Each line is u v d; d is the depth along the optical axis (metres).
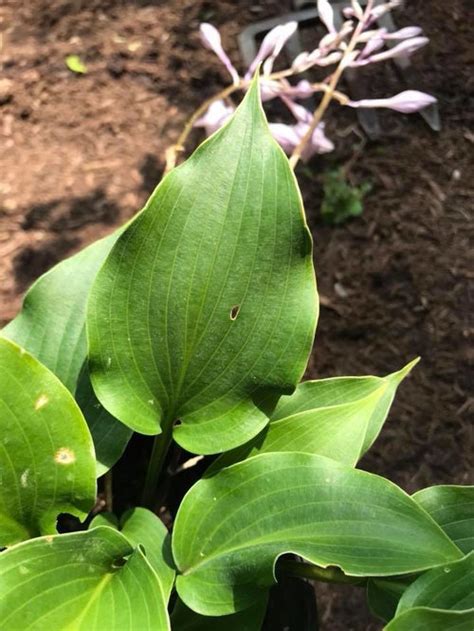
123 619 0.22
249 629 0.26
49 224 0.45
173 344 0.26
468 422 0.43
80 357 0.28
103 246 0.29
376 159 0.49
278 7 0.53
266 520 0.25
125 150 0.48
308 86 0.32
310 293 0.25
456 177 0.49
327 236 0.46
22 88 0.48
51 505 0.26
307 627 0.29
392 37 0.32
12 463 0.24
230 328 0.26
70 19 0.51
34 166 0.46
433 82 0.52
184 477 0.33
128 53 0.50
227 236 0.24
